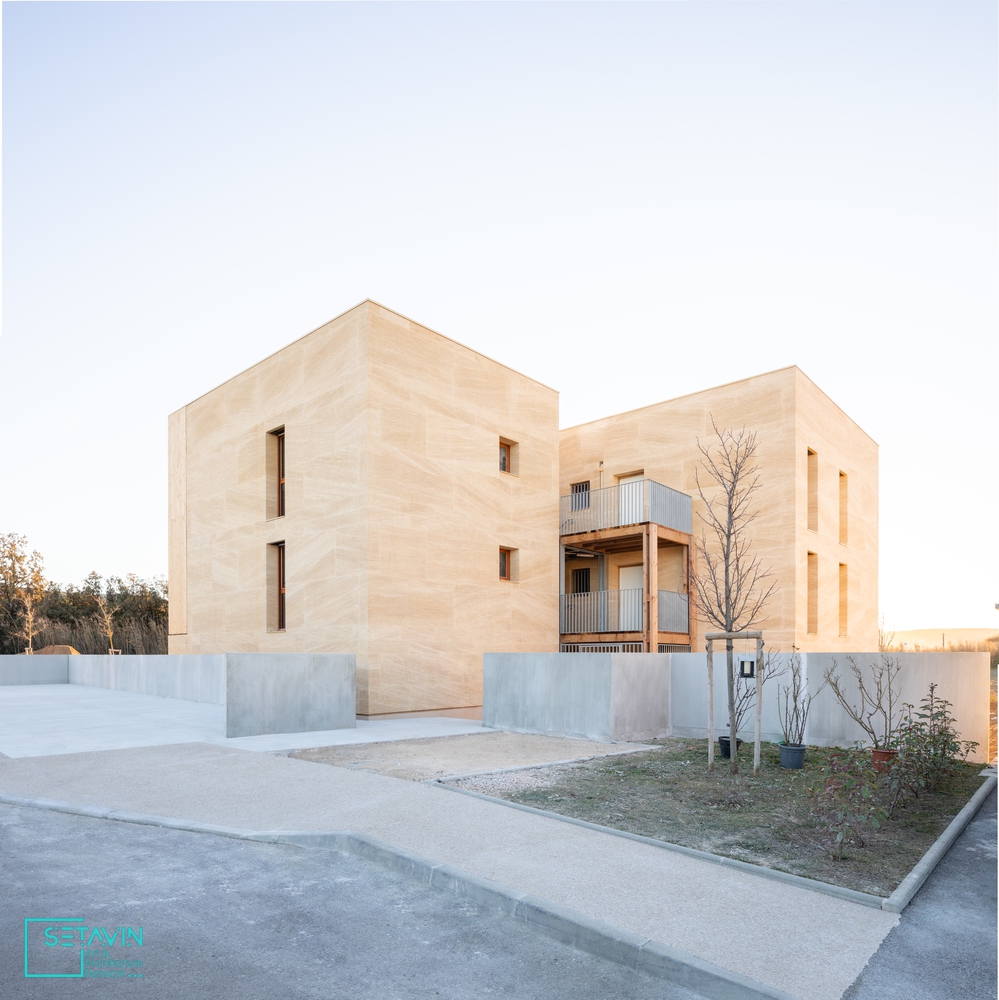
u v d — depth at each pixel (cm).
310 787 679
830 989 312
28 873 453
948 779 792
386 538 1367
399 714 1346
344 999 307
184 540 1959
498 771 764
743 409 1733
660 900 404
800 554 1642
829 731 977
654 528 1641
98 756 846
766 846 513
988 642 2256
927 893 438
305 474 1511
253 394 1697
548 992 318
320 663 1151
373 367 1380
